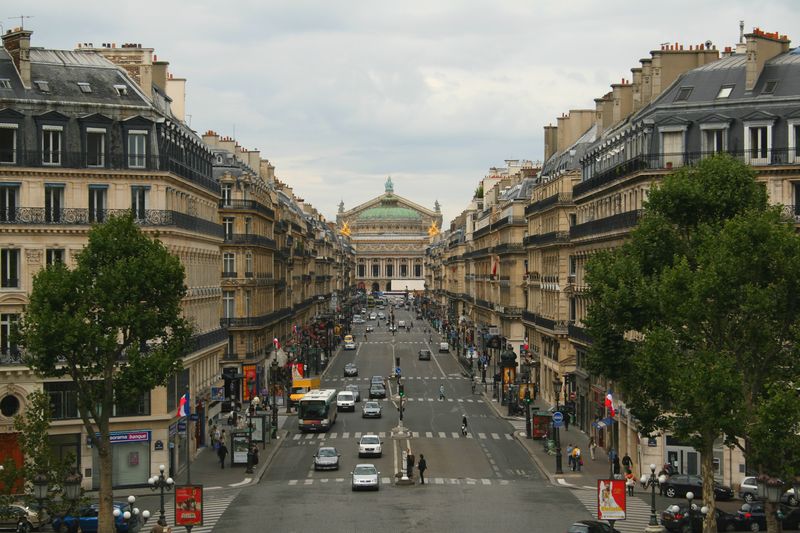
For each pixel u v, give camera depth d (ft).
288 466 323.16
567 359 414.62
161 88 364.17
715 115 289.33
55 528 229.25
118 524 227.81
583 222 386.93
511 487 282.97
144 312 227.40
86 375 226.17
